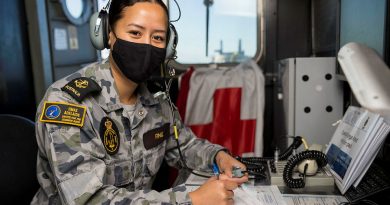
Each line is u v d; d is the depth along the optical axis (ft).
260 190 3.32
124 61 3.22
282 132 6.01
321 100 5.15
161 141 3.88
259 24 7.45
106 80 3.45
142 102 3.72
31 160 3.62
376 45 3.25
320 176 3.44
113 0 3.25
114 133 3.30
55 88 3.17
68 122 2.88
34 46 6.71
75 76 3.42
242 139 6.36
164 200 2.70
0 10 5.80
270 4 7.38
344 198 3.10
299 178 3.39
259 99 6.39
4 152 3.46
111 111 3.35
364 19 3.60
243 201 3.03
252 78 6.49
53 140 2.82
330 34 6.21
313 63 5.10
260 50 7.55
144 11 3.10
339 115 5.13
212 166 3.95
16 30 6.26
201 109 6.47
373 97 2.03
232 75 6.58
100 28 3.36
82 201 2.64
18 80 6.28
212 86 6.46
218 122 6.40
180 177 4.09
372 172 3.33
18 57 6.31
